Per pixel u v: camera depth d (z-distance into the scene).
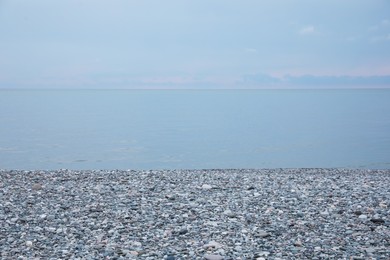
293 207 16.45
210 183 21.33
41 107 119.00
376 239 12.74
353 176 25.38
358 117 81.75
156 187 20.20
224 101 190.62
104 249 11.90
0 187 20.20
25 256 11.39
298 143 44.84
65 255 11.43
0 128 56.12
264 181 22.14
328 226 14.06
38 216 15.26
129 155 37.16
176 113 95.06
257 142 45.69
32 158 35.00
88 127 59.50
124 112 97.31
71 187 20.17
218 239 12.77
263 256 11.30
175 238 12.85
